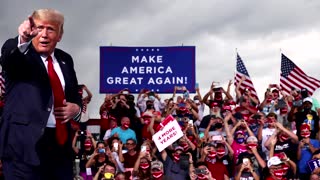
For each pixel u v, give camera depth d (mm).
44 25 3318
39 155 3404
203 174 13070
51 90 3420
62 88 3504
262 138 15930
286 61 21719
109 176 12781
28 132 3336
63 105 3461
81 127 19281
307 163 14406
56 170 3490
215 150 14000
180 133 13938
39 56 3408
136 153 14406
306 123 15633
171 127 13969
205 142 15445
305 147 14906
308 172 14586
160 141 13992
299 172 14781
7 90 3439
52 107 3430
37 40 3350
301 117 16922
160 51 20234
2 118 3418
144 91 20109
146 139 15852
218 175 13922
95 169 13898
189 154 13633
